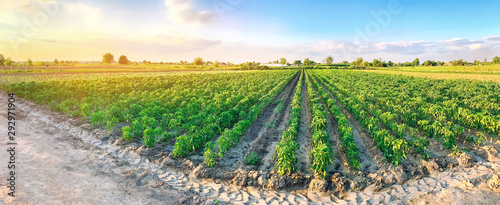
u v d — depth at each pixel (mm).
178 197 8680
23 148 12312
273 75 67188
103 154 12227
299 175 9977
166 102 23703
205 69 125312
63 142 13719
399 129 13453
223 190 9344
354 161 10484
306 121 18844
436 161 10914
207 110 19188
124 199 8414
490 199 7371
